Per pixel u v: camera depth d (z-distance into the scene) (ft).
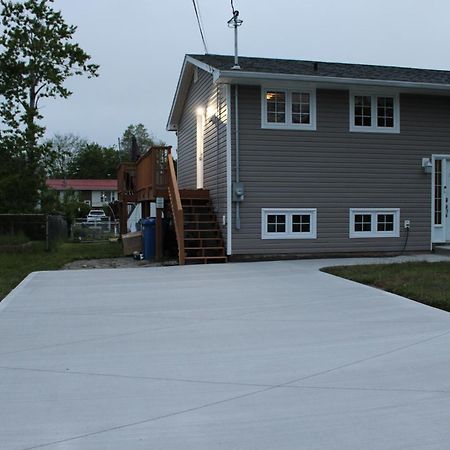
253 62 45.01
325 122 41.42
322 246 41.60
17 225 62.03
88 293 27.40
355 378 14.65
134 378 14.75
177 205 39.17
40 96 65.51
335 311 22.79
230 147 39.68
